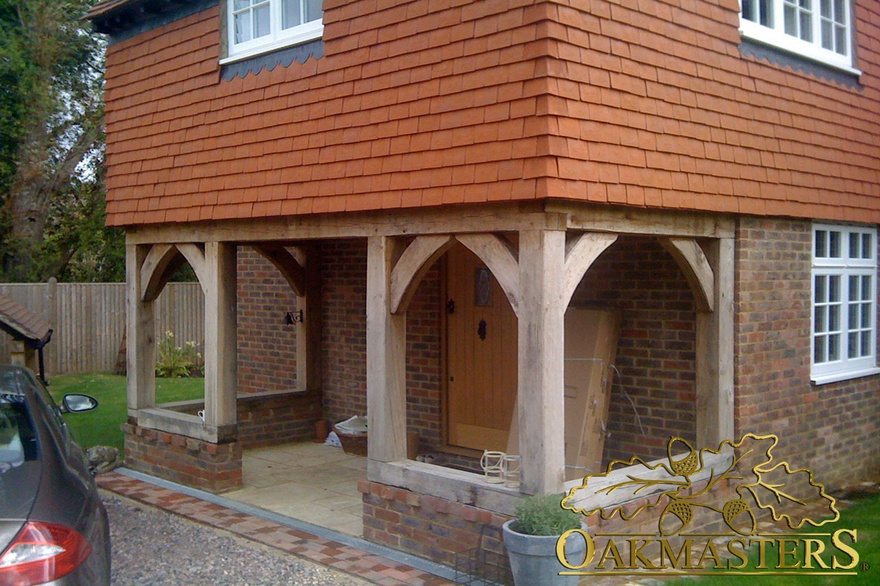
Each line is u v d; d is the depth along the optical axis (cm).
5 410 488
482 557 562
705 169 650
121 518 721
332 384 1069
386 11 637
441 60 591
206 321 814
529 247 537
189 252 834
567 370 730
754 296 717
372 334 645
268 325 1155
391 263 639
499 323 833
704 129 654
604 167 555
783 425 753
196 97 817
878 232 908
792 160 758
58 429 512
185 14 839
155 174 864
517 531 500
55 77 2297
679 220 639
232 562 602
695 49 652
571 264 549
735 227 700
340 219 673
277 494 800
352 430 972
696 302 681
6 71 2095
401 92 619
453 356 880
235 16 802
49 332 1033
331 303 1068
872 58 902
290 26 750
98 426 1166
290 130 714
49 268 2278
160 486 837
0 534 375
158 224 869
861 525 692
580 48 548
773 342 741
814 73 805
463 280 869
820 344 823
